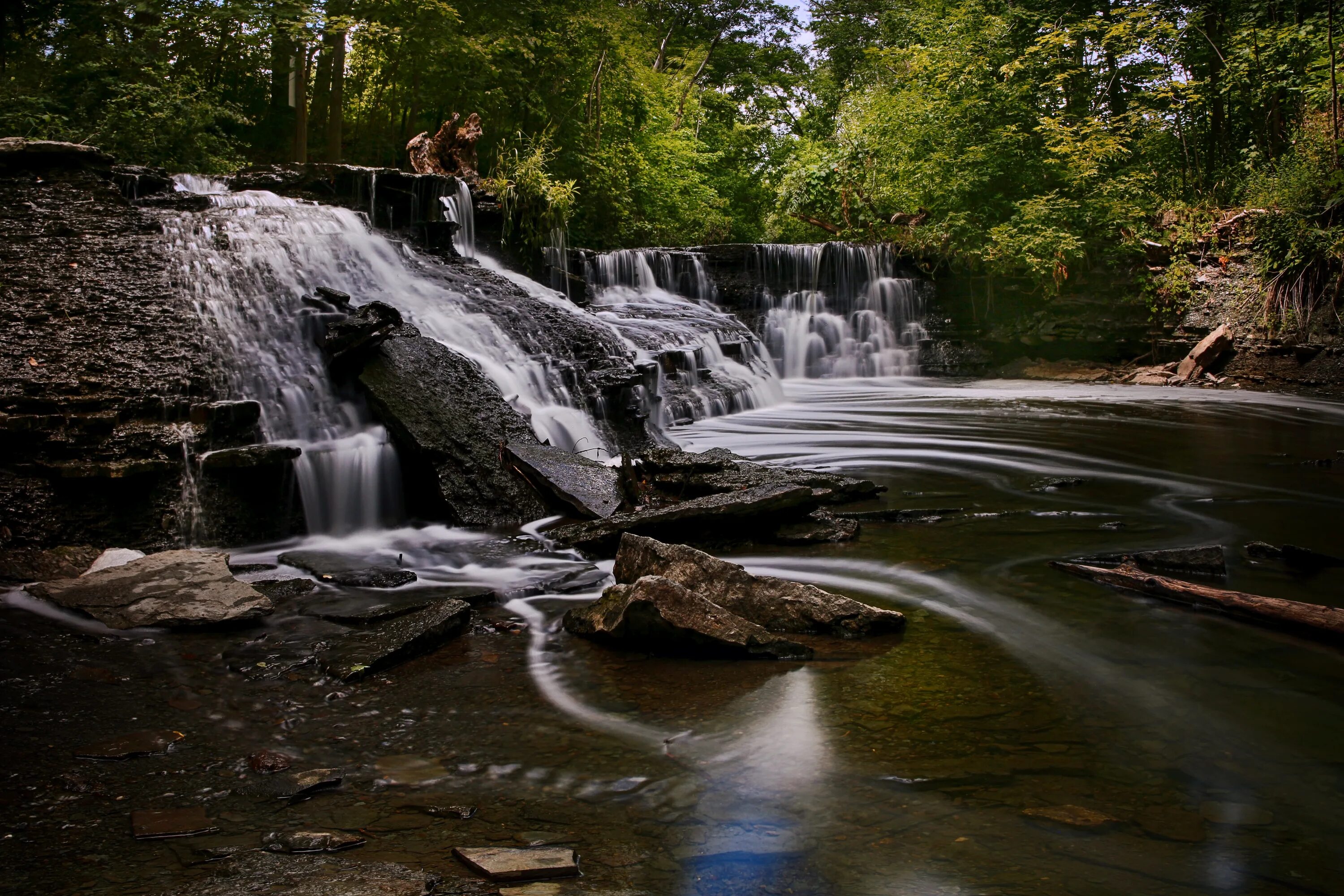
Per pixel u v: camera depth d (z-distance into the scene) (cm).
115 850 297
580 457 883
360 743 384
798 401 1753
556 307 1300
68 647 491
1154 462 1104
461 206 1573
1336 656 477
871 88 3086
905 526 781
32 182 1125
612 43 2664
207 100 1848
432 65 2306
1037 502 884
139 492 695
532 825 317
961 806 329
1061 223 2153
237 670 464
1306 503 873
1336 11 2112
